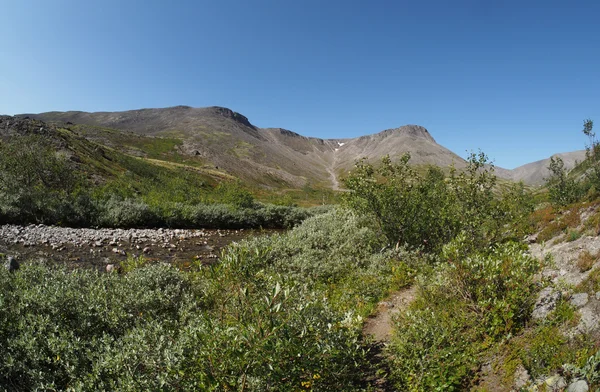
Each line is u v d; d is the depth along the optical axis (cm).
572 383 425
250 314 469
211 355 396
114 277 865
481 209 1340
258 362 391
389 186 1566
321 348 515
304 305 548
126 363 465
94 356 521
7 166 3241
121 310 671
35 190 2983
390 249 1488
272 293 426
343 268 1319
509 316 619
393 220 1573
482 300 706
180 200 4447
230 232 3147
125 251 1884
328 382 536
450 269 786
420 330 650
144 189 5341
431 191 1623
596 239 972
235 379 399
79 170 5731
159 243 2216
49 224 2536
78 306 639
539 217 1672
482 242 1280
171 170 10588
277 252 1407
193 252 2045
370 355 712
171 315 750
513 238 1375
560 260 905
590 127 2069
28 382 470
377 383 614
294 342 441
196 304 775
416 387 554
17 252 1608
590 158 2059
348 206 1714
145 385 436
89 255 1722
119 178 6391
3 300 575
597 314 526
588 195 1794
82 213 2748
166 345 503
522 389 466
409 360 591
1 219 2386
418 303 859
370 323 888
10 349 502
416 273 1206
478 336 654
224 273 516
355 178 1602
